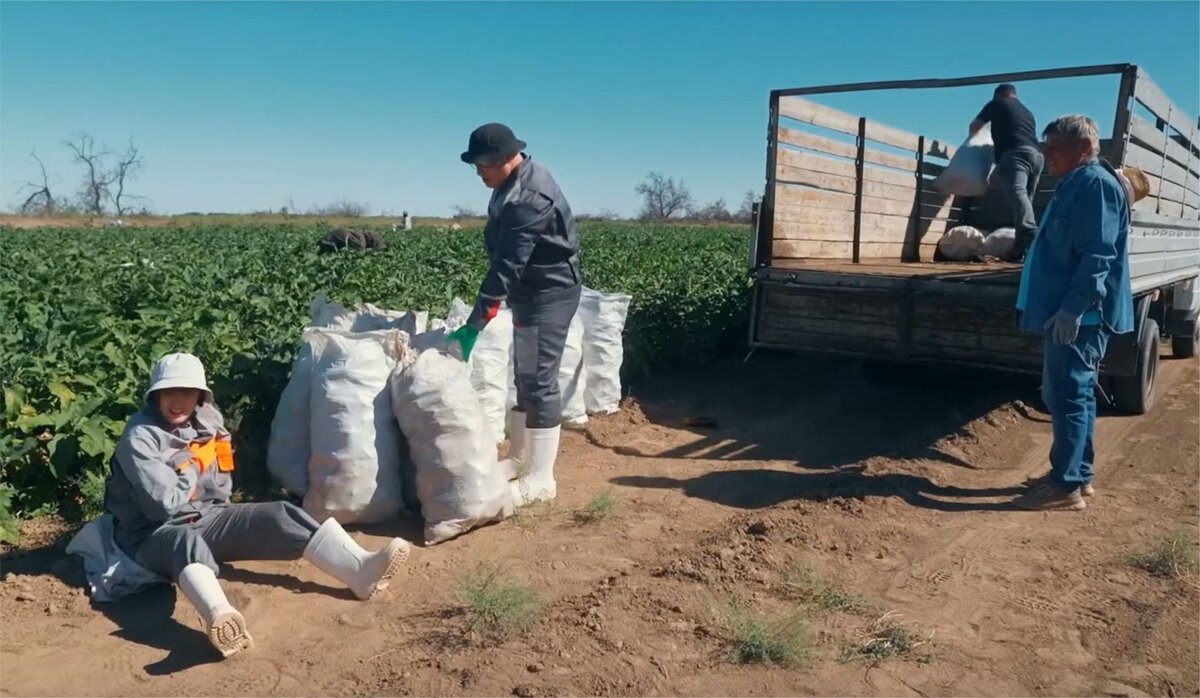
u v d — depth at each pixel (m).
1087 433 5.90
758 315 8.23
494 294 5.41
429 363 5.19
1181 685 3.90
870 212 9.84
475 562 4.89
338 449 5.11
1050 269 5.77
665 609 4.35
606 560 4.98
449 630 4.15
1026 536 5.49
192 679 3.78
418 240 23.77
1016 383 9.12
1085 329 5.73
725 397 9.04
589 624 4.17
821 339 7.94
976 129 10.45
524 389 5.81
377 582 4.41
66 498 5.56
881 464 6.73
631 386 9.33
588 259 14.84
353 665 3.88
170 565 4.20
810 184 8.72
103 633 4.14
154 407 4.38
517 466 5.98
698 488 6.28
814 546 5.17
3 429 5.50
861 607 4.47
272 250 19.42
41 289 10.34
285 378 6.34
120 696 3.66
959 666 4.00
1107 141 10.50
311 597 4.49
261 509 4.48
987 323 7.21
